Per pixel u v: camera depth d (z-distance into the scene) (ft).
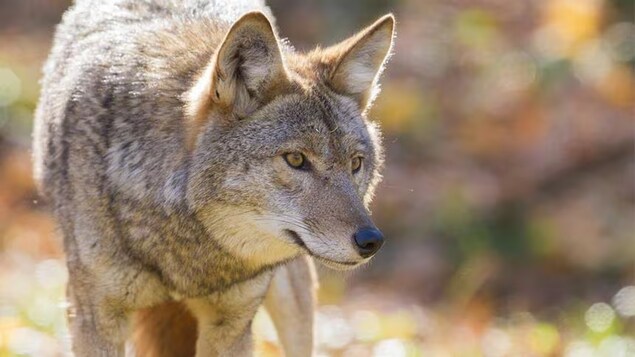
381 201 66.59
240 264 27.09
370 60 28.30
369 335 43.50
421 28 78.54
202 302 28.43
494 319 53.42
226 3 30.60
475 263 61.05
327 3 82.28
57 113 28.55
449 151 70.64
